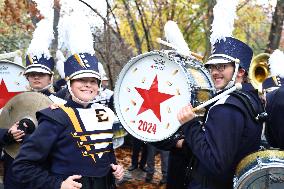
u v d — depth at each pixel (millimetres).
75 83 2738
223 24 2732
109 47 9078
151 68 3098
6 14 8930
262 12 11562
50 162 2686
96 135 2693
